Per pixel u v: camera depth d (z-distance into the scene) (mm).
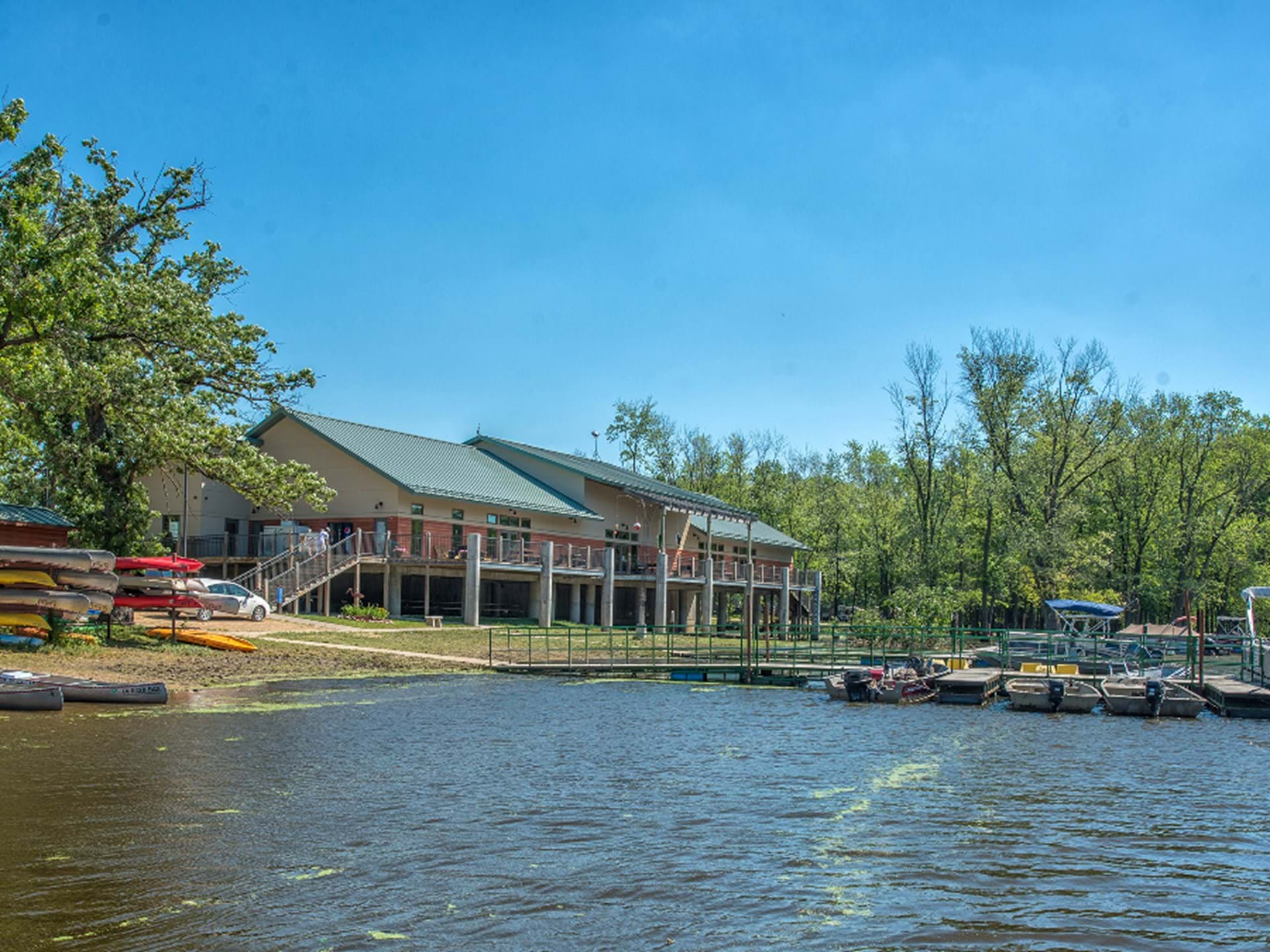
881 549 80312
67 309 24250
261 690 27516
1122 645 42062
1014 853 12898
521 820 13797
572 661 39344
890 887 11289
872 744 22812
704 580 64812
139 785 14867
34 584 27875
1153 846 13508
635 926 9758
